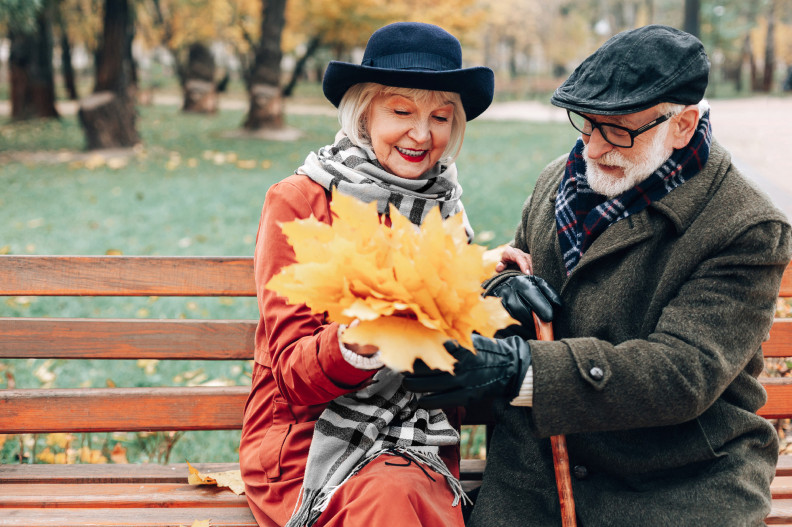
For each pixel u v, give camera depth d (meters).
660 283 1.94
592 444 2.05
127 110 15.30
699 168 1.97
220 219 9.01
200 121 23.47
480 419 2.50
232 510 2.31
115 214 9.31
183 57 29.28
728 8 32.16
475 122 24.80
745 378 2.06
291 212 2.12
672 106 1.88
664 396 1.79
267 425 2.21
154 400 2.58
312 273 1.50
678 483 1.98
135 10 15.70
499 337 2.16
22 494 2.38
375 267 1.47
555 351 1.83
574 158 2.16
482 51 51.59
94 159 13.68
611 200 2.02
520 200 9.81
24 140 17.41
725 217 1.90
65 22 21.47
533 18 49.56
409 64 2.14
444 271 1.50
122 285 2.60
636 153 1.92
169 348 2.61
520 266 2.29
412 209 2.18
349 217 1.61
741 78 40.91
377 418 2.01
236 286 2.62
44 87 23.12
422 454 2.00
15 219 8.98
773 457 2.10
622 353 1.83
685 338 1.84
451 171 2.33
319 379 1.77
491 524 2.07
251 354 2.62
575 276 2.05
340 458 1.99
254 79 19.44
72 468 2.56
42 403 2.55
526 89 49.88
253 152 15.92
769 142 15.80
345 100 2.23
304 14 22.72
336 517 1.86
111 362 4.75
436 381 1.74
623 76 1.87
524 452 2.16
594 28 53.06
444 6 21.70
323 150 2.29
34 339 2.59
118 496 2.37
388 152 2.21
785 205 9.03
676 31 1.92
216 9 24.11
